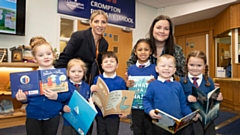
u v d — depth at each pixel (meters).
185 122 1.46
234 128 3.20
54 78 1.58
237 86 4.81
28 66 3.31
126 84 1.86
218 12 5.65
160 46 1.96
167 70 1.65
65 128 1.71
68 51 1.96
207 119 1.60
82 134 1.56
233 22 5.02
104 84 1.69
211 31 6.19
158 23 1.86
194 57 1.78
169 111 1.57
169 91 1.62
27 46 3.49
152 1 5.75
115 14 5.30
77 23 4.62
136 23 5.83
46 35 4.12
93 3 4.84
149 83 1.72
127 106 1.72
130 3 5.64
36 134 1.59
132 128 1.94
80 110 1.57
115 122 1.84
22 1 3.61
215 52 6.19
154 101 1.62
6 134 2.88
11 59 3.38
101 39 2.16
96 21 2.00
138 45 1.90
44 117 1.60
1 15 3.37
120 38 5.46
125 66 5.60
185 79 1.81
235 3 4.95
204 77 1.82
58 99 1.61
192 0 5.55
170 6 6.11
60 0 4.30
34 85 1.51
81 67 1.77
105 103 1.68
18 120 3.39
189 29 6.75
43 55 1.62
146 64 1.88
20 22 3.60
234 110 4.79
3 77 3.60
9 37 3.63
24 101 1.54
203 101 1.59
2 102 3.40
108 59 1.87
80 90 1.76
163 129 1.63
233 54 5.23
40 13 4.02
